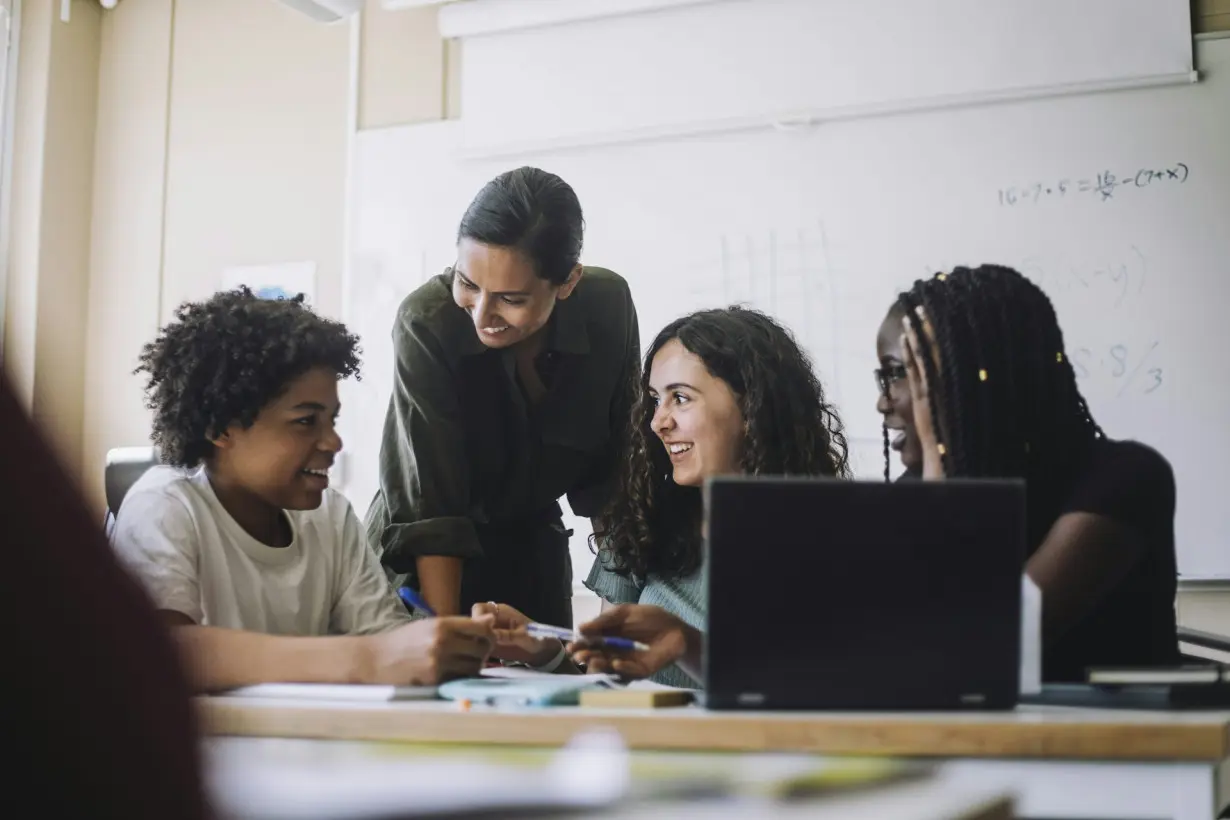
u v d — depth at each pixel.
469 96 3.44
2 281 3.64
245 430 1.48
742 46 3.18
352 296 3.52
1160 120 2.85
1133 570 1.26
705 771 0.90
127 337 3.76
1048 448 1.34
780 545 0.99
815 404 1.84
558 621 2.12
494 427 1.99
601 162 3.29
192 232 3.74
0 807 0.18
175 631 0.21
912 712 0.99
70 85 3.76
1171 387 2.80
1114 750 0.86
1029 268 2.92
